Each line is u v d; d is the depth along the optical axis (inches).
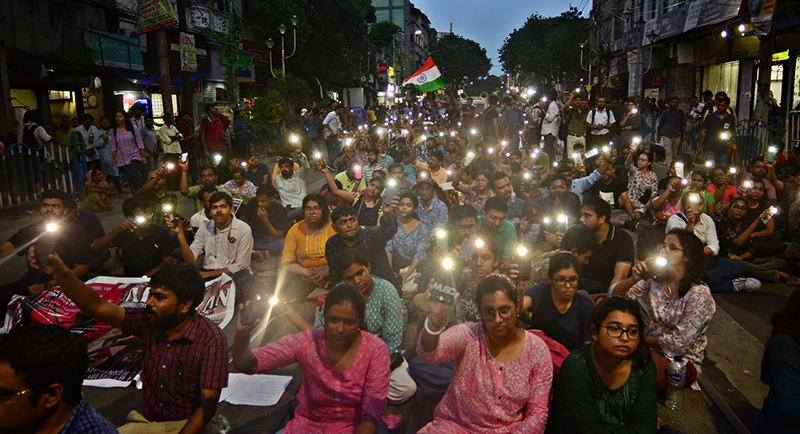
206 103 1019.3
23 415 93.0
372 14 1753.2
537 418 121.8
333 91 1675.7
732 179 362.0
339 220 201.9
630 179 373.1
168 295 122.1
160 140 569.6
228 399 168.1
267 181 381.4
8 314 212.8
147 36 887.1
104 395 171.9
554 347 147.5
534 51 2417.6
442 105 1822.1
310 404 132.1
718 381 179.6
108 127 531.2
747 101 763.4
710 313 161.9
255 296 123.8
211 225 254.4
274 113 965.2
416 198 254.7
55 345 93.7
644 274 157.6
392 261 261.6
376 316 159.3
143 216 241.6
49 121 645.3
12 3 627.5
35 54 652.1
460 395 126.6
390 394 156.6
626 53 1346.0
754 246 281.0
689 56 879.1
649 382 120.3
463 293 172.4
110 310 131.6
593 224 204.5
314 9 1448.1
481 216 239.1
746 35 705.0
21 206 422.6
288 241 250.5
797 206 310.7
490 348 125.1
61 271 124.7
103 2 760.3
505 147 500.7
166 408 130.7
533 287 163.2
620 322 115.3
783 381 119.5
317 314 175.9
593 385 121.3
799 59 613.9
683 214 248.8
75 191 485.1
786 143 534.0
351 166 373.1
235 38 977.5
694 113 707.4
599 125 542.3
